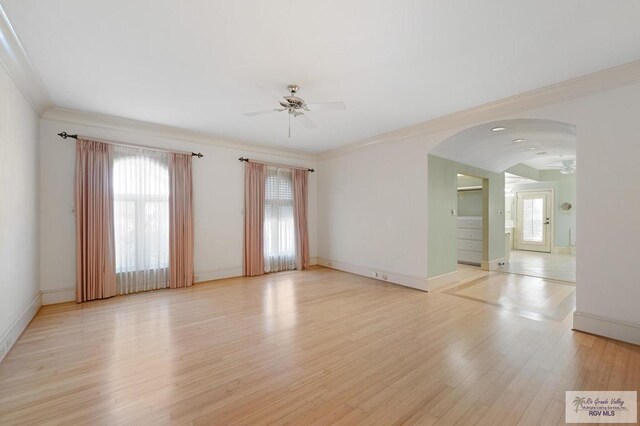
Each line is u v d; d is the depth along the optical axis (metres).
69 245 3.84
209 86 3.04
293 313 3.49
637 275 2.63
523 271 5.92
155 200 4.48
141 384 2.03
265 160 5.84
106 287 4.00
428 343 2.69
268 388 1.99
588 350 2.53
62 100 3.42
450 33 2.15
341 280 5.18
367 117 4.04
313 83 2.97
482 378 2.11
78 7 1.85
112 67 2.65
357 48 2.34
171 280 4.56
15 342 2.65
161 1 1.80
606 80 2.73
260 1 1.81
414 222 4.62
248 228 5.46
